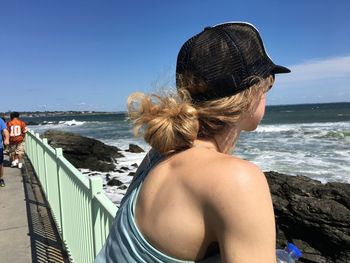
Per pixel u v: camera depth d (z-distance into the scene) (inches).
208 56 46.1
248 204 37.6
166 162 46.7
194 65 46.8
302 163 777.6
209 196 39.2
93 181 124.4
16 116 489.1
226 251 38.1
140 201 47.4
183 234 40.9
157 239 43.1
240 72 45.6
